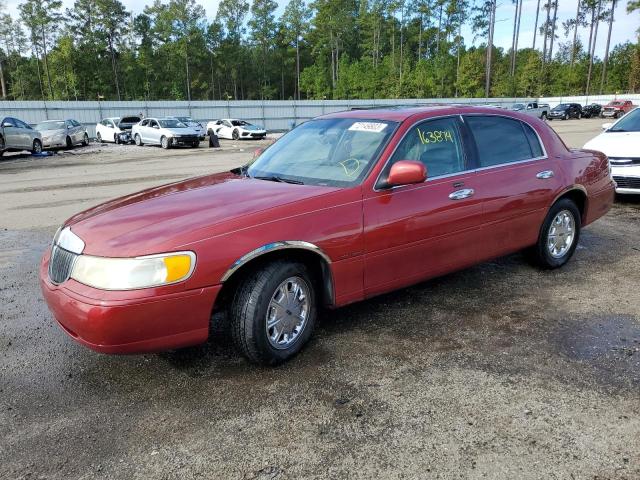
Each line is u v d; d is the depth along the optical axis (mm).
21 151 23891
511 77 74312
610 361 3486
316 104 44531
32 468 2551
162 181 13039
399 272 3904
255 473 2488
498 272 5336
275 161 4355
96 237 3137
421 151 4059
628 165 7992
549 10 91562
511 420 2852
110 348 2920
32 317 4418
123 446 2705
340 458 2574
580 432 2738
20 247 6738
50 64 74750
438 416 2900
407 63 76562
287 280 3398
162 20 79375
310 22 90438
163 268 2922
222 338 3934
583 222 5508
